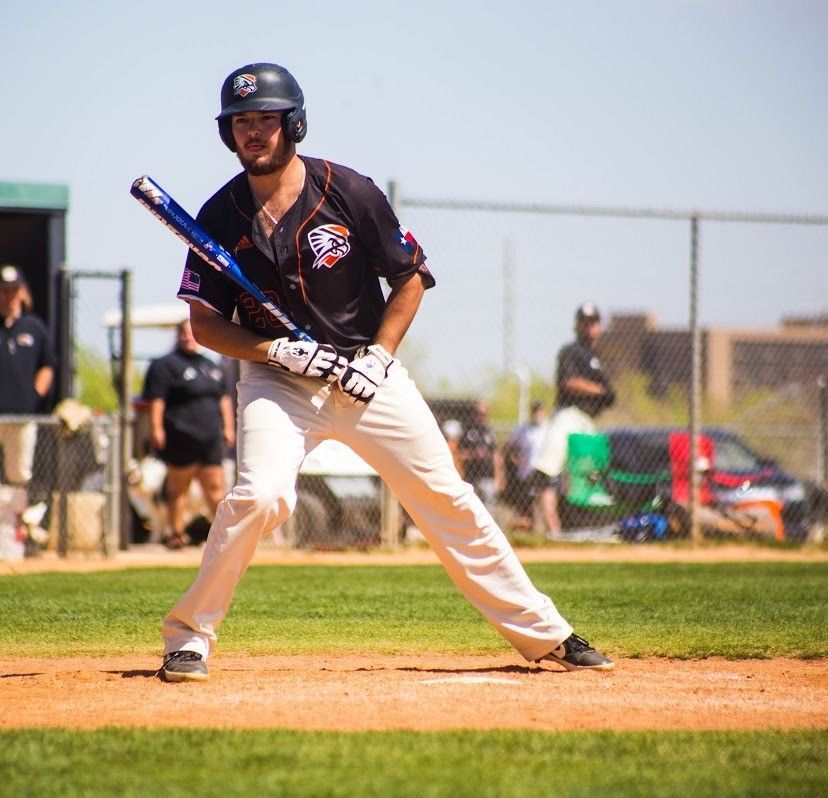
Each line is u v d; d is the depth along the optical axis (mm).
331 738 9578
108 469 29391
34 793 8023
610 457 32781
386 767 8617
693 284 33281
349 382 12016
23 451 28688
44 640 16297
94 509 29578
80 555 29500
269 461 12109
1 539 28672
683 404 53781
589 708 11133
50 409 32469
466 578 12883
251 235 12141
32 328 29609
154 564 27938
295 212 12078
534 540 32125
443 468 12539
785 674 13359
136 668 13820
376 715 10695
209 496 31047
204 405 30516
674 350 38031
